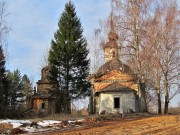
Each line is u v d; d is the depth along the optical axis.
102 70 45.75
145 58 35.16
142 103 35.50
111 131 14.59
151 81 40.12
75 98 46.19
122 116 26.84
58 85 46.12
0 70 42.91
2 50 41.53
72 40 47.00
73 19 48.53
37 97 52.59
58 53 46.56
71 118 24.75
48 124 19.14
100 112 43.16
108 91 43.56
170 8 38.16
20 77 75.81
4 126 17.62
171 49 39.78
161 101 43.59
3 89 43.31
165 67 40.72
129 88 43.00
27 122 19.77
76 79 46.06
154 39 35.62
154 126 16.56
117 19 35.12
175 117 21.39
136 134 13.42
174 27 38.34
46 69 53.78
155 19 35.81
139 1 34.88
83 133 14.05
